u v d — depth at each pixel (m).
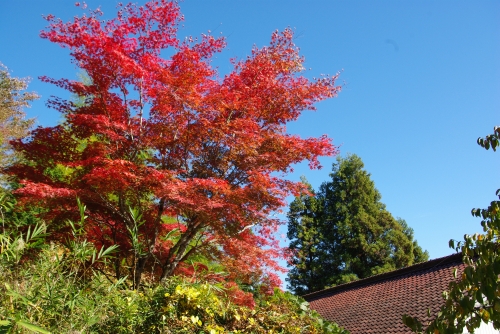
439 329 3.35
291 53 9.63
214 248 8.72
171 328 3.71
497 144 3.77
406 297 12.42
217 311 4.18
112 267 6.57
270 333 4.23
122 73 8.19
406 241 28.38
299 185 8.68
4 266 3.17
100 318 3.38
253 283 8.74
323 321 5.12
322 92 9.39
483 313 3.33
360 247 28.48
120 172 6.84
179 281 4.38
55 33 7.66
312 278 28.70
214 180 7.48
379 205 30.97
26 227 6.67
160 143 8.29
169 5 8.47
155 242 8.26
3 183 9.53
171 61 8.45
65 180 8.64
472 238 3.77
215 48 8.78
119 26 8.23
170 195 6.83
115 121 8.38
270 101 9.37
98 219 7.93
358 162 31.33
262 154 8.66
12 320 2.60
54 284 3.18
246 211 7.96
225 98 8.30
